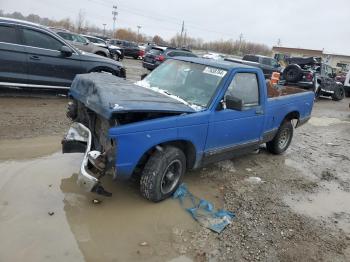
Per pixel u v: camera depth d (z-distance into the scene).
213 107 4.76
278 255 3.77
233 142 5.40
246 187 5.38
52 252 3.31
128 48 35.41
